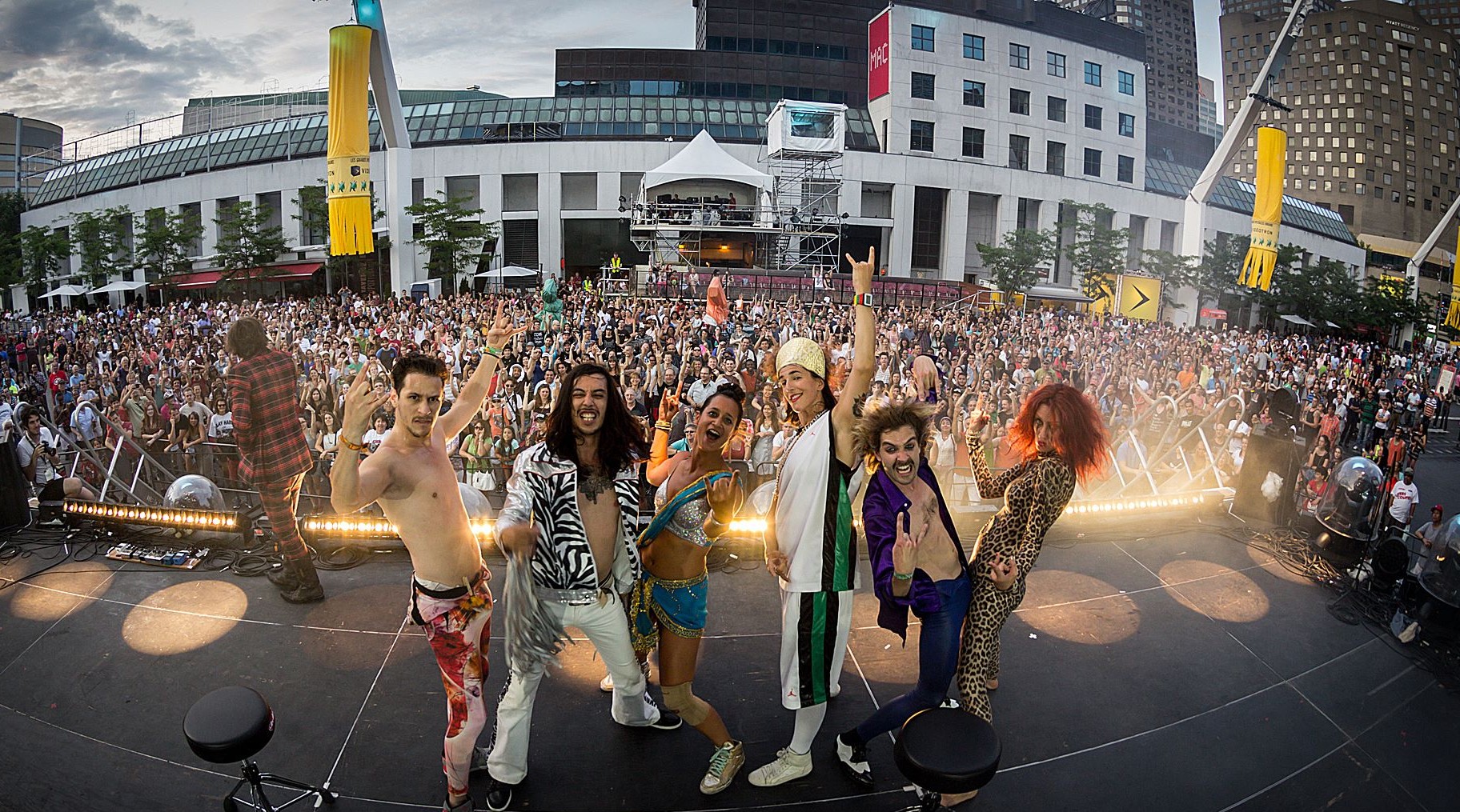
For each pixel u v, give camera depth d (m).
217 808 3.24
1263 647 4.84
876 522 3.21
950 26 46.97
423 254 45.22
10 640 4.45
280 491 4.70
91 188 56.72
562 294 28.98
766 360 9.70
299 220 47.06
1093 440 3.37
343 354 14.14
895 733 3.85
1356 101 53.84
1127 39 51.59
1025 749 3.73
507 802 3.21
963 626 3.47
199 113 61.56
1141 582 5.70
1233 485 8.31
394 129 30.78
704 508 3.10
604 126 46.59
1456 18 52.03
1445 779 3.70
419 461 2.99
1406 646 4.92
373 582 5.32
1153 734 3.90
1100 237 43.09
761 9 55.62
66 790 3.28
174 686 4.04
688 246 44.16
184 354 16.62
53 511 6.15
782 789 3.38
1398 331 45.25
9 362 18.80
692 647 3.19
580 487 2.99
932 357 16.28
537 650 2.90
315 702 3.93
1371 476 6.07
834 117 38.84
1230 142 26.92
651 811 3.23
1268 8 36.16
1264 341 26.48
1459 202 42.06
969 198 48.16
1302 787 3.58
